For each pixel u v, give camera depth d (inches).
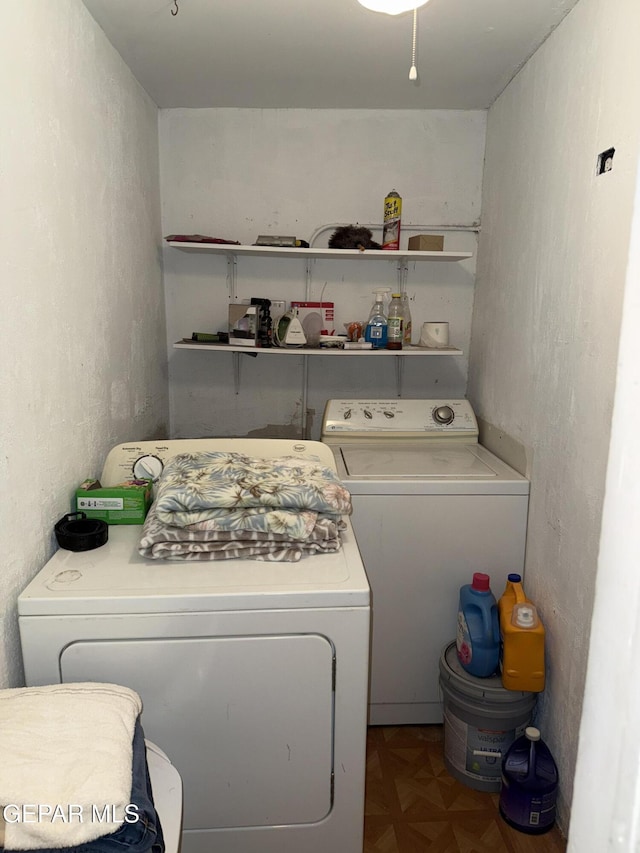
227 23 67.4
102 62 68.3
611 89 54.1
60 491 55.4
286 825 50.8
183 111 96.8
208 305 102.7
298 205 99.7
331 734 49.3
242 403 106.2
